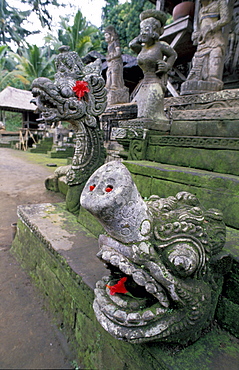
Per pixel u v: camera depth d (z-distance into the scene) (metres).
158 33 3.94
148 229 1.01
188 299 1.02
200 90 4.61
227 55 6.91
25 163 9.25
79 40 18.31
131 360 1.19
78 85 2.46
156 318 1.00
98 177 1.09
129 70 11.86
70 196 2.83
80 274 1.58
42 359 1.50
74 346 1.61
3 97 16.83
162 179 2.43
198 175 2.12
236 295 1.30
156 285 1.00
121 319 1.00
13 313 1.85
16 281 2.25
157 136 3.10
